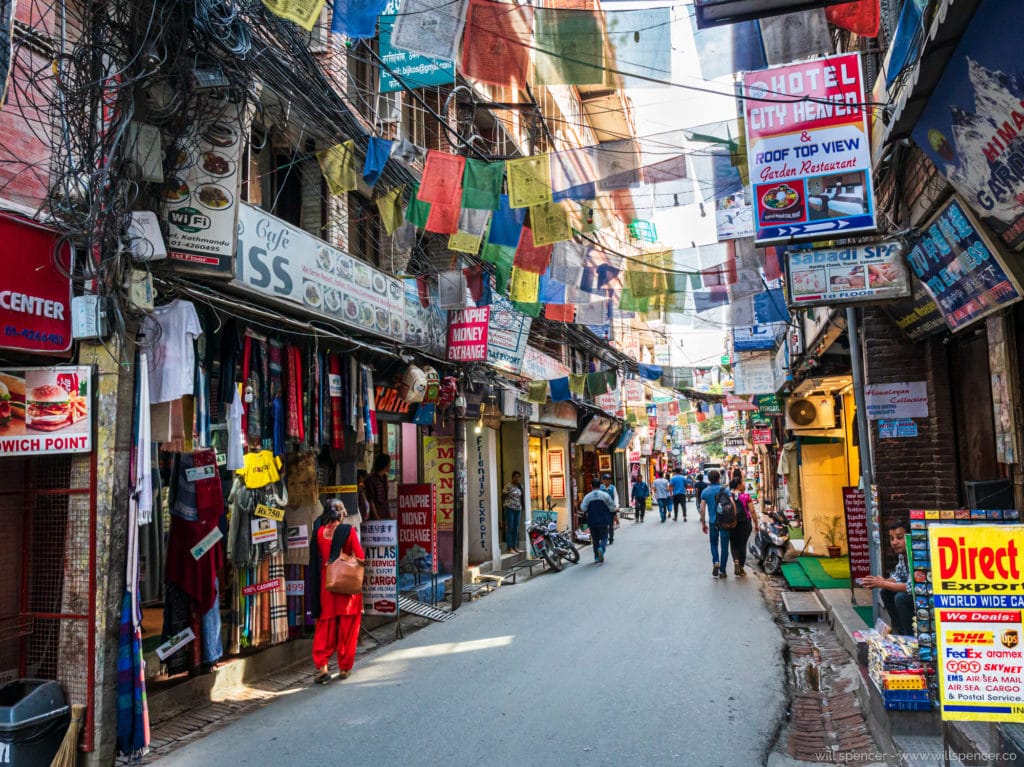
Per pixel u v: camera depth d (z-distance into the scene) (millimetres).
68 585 4914
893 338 8383
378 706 6141
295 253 7449
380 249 10828
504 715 5727
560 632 8625
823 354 11750
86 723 4738
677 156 6445
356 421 8828
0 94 4324
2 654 4918
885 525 8227
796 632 8789
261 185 8656
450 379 10977
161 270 5629
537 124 8531
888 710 4598
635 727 5352
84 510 4930
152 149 5367
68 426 4926
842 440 15102
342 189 7395
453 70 7637
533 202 6543
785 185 6094
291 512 8078
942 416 8016
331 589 6961
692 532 20625
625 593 11102
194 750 5277
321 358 8328
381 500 10672
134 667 4992
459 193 6582
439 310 11203
